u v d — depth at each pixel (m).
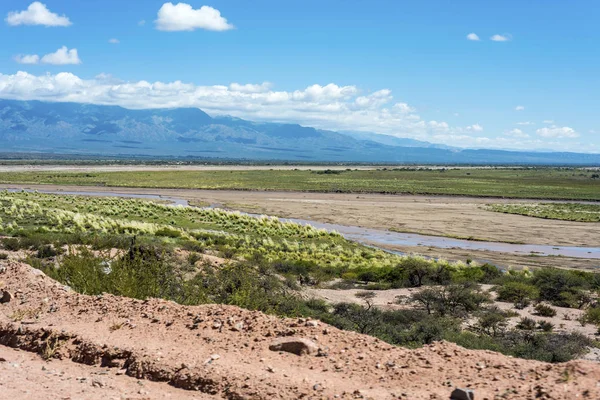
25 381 7.13
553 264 46.94
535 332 20.75
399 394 6.32
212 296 14.12
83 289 12.41
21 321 9.57
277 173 191.38
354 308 21.20
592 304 28.42
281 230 59.22
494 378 6.66
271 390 6.55
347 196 108.81
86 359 8.06
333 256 45.31
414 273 36.09
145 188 119.88
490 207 92.31
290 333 8.49
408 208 89.06
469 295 26.38
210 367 7.21
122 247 19.45
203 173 181.25
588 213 86.62
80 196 92.50
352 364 7.36
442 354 7.59
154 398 6.56
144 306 9.97
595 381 6.25
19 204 68.75
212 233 53.06
